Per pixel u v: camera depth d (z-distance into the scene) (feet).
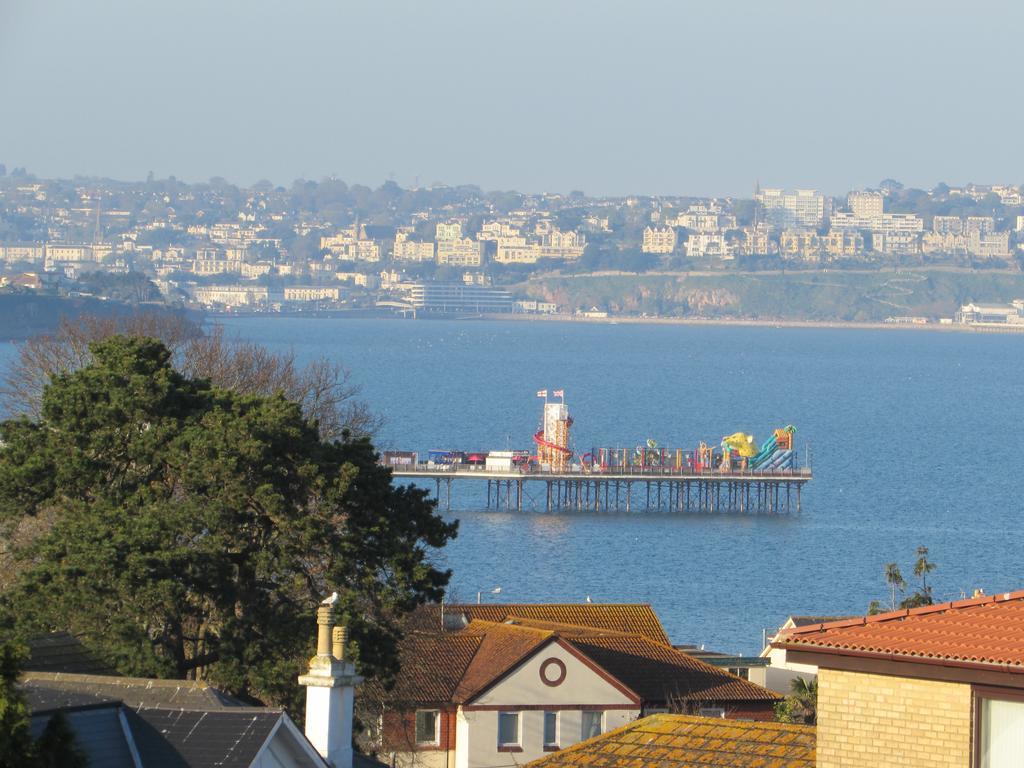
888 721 261.85
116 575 512.63
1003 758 253.44
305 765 319.47
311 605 555.28
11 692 238.89
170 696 341.41
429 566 582.35
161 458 572.10
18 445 591.78
